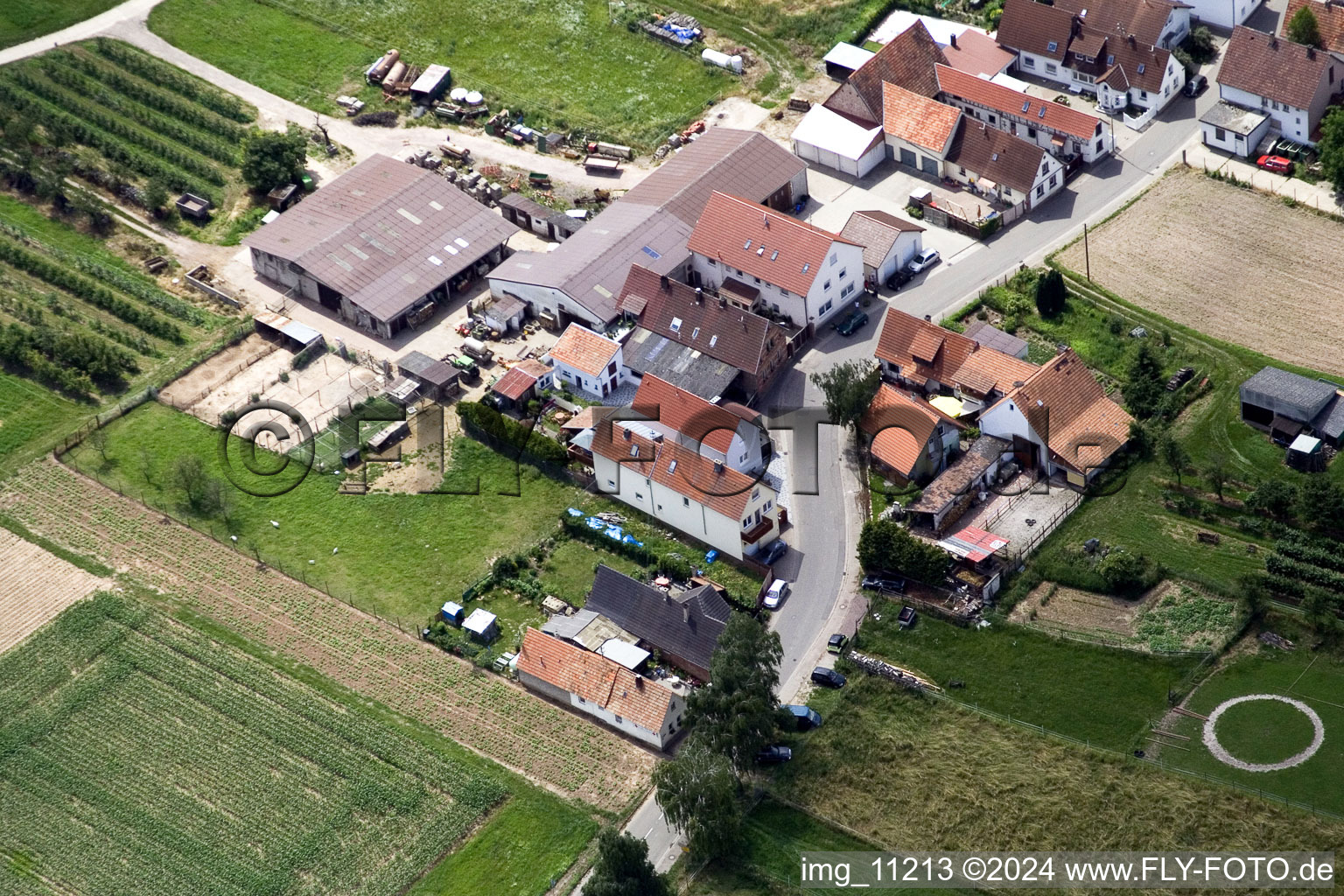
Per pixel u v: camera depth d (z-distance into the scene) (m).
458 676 149.00
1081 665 141.62
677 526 159.00
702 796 127.06
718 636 142.75
